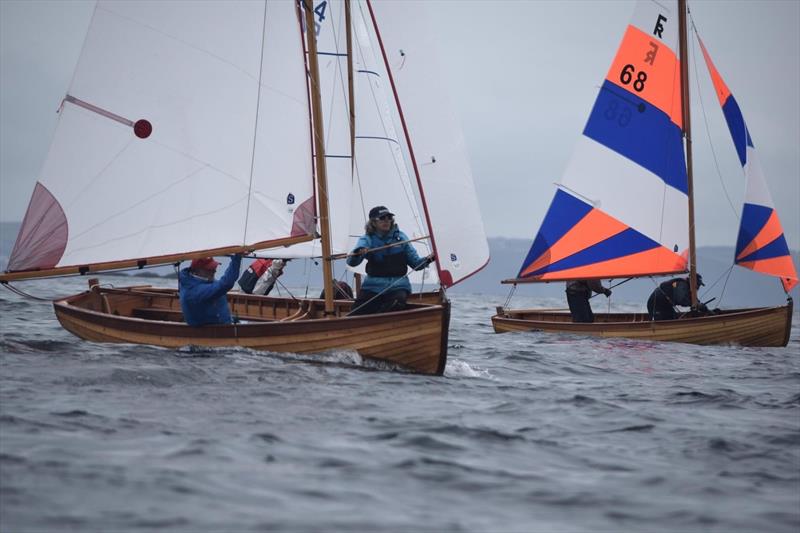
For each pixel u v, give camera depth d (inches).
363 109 2792.8
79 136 1809.8
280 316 2306.8
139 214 1823.3
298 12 1779.0
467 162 2610.7
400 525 767.7
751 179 2797.7
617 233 2972.4
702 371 1977.1
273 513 778.2
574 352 2272.4
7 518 730.8
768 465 1040.2
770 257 2760.8
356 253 1701.5
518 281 3093.0
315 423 1133.7
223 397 1267.2
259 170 1803.6
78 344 1749.5
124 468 880.3
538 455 1047.6
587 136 3024.1
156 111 1813.5
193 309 1743.4
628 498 886.4
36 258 1808.6
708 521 824.9
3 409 1121.4
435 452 1025.5
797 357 2359.7
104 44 1797.5
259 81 1800.0
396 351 1638.8
